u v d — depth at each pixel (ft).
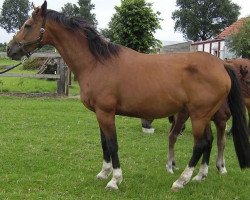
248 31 74.69
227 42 90.27
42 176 19.92
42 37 18.84
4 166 21.35
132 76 17.80
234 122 18.80
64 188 18.31
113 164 18.39
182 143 29.40
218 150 21.62
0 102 45.09
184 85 17.81
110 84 17.78
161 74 17.81
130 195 17.75
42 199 16.79
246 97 25.48
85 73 18.34
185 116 21.26
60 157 23.66
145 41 50.96
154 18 50.67
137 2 50.03
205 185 19.47
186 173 18.57
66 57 18.86
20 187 18.20
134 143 28.63
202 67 17.76
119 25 50.98
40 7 18.65
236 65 25.76
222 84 17.76
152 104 17.83
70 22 18.58
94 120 37.19
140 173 21.03
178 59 18.16
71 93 56.29
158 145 28.27
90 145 27.25
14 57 19.06
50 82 66.44
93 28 18.42
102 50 18.11
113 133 18.20
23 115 37.63
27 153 24.16
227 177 21.07
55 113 39.68
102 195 17.61
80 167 21.90
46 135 29.71
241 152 18.75
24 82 64.03
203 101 17.72
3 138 27.96
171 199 17.34
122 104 18.01
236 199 17.89
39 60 89.40
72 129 32.60
